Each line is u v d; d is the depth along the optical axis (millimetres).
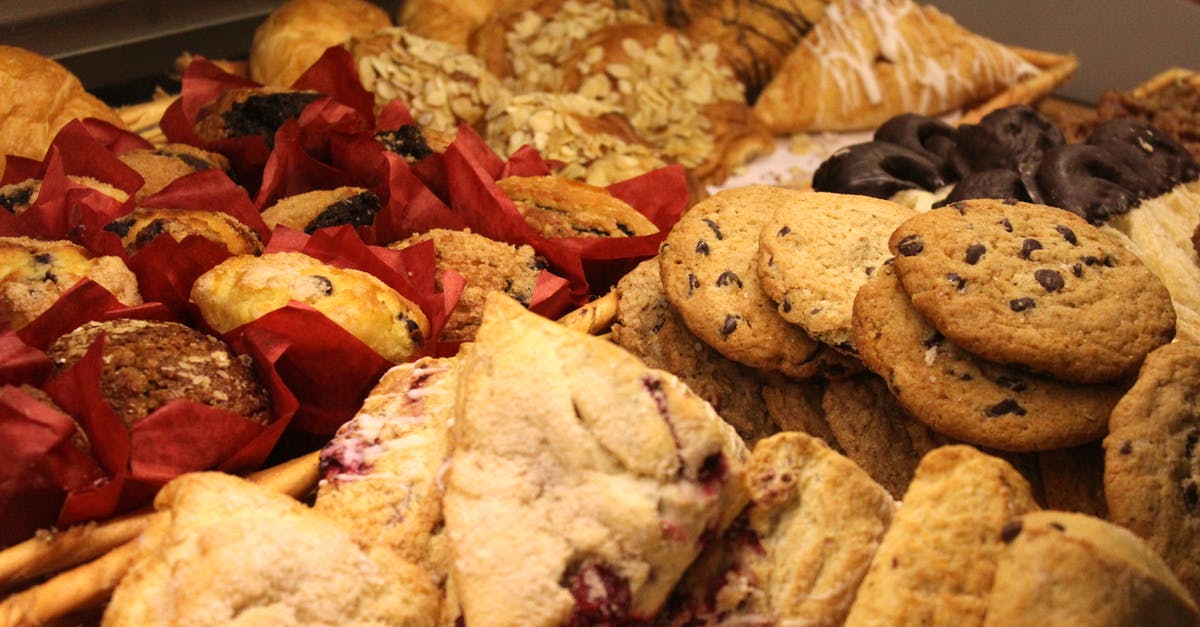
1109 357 631
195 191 770
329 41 977
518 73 1034
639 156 938
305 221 788
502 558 570
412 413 646
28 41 925
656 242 780
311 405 692
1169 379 604
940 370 645
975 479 576
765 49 1127
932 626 563
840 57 1084
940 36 1108
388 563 586
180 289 705
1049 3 1213
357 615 573
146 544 582
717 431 578
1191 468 598
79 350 649
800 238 694
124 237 727
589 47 1040
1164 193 810
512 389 584
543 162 882
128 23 969
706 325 698
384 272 723
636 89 1021
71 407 633
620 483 574
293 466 648
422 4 1072
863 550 592
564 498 575
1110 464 597
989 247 652
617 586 568
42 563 608
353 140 833
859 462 679
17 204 757
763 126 1056
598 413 577
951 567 567
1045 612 543
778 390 708
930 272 646
